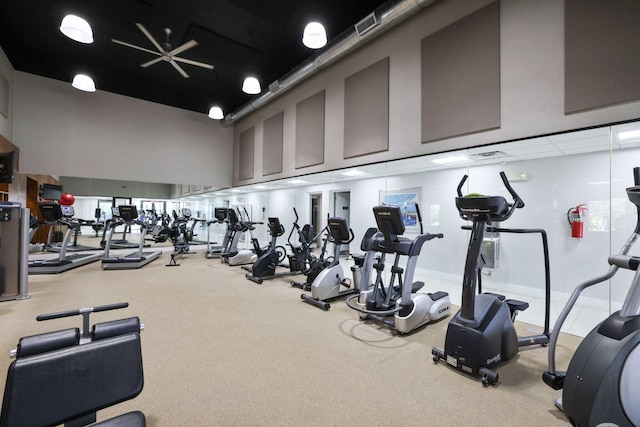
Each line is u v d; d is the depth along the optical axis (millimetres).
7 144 5648
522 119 3375
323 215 7254
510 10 3486
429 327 3299
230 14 4680
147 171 8188
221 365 2391
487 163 4492
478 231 2400
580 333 3172
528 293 4176
